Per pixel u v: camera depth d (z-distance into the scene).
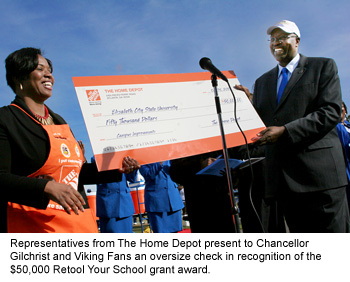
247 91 2.88
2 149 1.90
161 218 5.36
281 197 2.69
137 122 2.35
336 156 2.58
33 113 2.11
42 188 1.83
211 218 3.13
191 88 2.64
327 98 2.52
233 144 2.59
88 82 2.31
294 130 2.43
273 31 2.84
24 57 2.08
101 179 2.46
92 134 2.20
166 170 5.40
